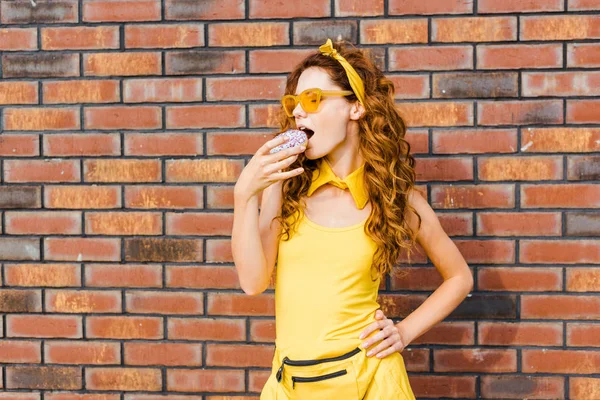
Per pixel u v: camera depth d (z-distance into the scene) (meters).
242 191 1.92
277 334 2.03
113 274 2.71
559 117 2.55
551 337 2.58
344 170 2.08
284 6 2.61
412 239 2.17
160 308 2.70
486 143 2.57
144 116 2.67
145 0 2.65
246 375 2.68
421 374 2.63
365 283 1.99
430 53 2.57
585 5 2.52
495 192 2.58
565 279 2.57
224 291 2.68
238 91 2.64
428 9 2.56
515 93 2.56
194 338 2.69
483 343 2.61
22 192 2.72
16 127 2.71
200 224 2.68
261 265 1.96
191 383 2.70
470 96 2.57
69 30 2.68
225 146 2.65
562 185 2.56
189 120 2.66
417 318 2.12
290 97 1.97
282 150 1.88
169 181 2.68
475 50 2.56
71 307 2.72
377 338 1.95
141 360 2.71
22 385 2.75
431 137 2.59
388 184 2.05
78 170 2.70
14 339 2.75
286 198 2.05
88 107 2.69
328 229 1.99
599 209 2.55
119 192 2.70
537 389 2.59
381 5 2.57
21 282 2.74
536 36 2.54
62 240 2.72
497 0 2.54
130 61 2.67
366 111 2.06
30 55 2.69
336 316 1.94
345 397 1.91
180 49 2.65
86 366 2.73
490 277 2.59
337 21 2.59
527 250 2.58
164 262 2.70
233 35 2.63
